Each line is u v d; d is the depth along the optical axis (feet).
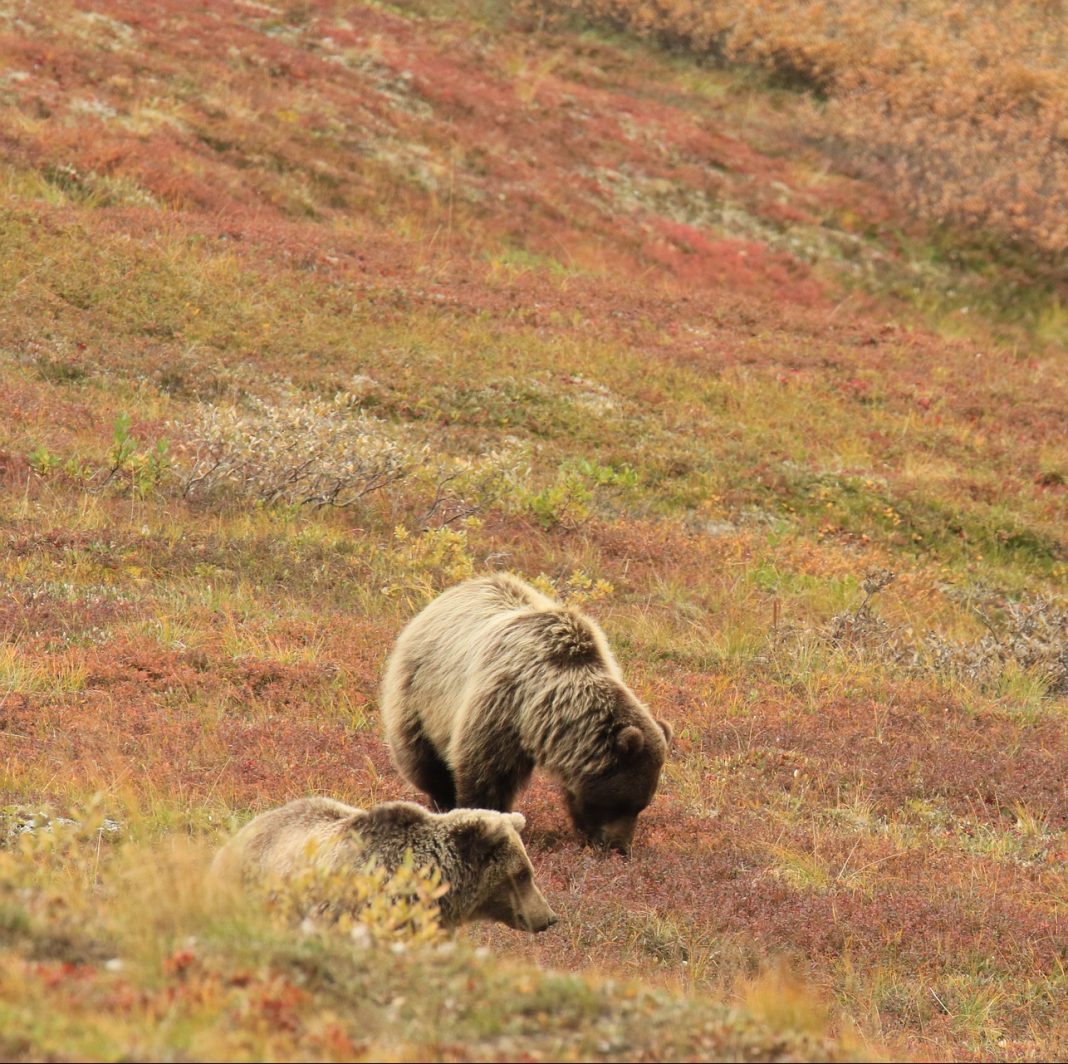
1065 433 284.20
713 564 195.21
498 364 263.08
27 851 68.80
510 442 230.48
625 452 236.02
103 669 125.08
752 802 120.06
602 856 100.12
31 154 298.35
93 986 50.42
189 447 195.62
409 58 427.74
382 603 158.51
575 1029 54.34
